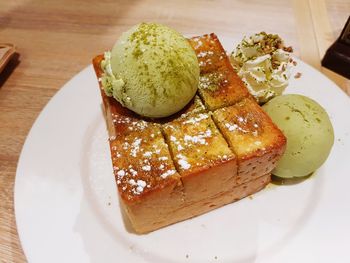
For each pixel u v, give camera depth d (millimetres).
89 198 177
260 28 255
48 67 237
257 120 163
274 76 190
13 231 173
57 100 210
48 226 166
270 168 167
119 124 164
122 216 172
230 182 164
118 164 153
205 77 177
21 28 260
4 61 226
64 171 185
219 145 156
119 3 276
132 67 149
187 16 266
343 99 205
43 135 196
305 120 169
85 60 241
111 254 160
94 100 211
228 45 233
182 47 155
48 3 276
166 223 169
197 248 164
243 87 173
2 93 225
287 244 162
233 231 168
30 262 154
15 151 200
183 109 168
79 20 265
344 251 158
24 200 173
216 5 273
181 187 152
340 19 259
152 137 159
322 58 237
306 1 271
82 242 162
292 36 249
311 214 169
